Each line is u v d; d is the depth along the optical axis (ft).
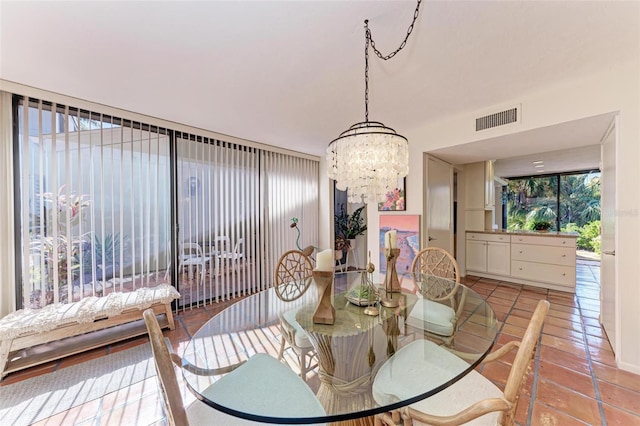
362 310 5.35
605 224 8.14
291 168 14.32
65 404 5.42
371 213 12.84
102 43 5.31
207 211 11.03
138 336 8.30
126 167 8.98
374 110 8.89
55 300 7.64
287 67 6.25
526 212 22.31
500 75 6.68
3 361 6.12
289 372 3.97
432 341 4.40
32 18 4.56
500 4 4.39
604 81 6.70
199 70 6.35
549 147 10.07
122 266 8.86
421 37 5.22
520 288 12.94
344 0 4.29
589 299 11.25
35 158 7.47
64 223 7.86
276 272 8.02
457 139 9.77
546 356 6.88
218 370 4.03
